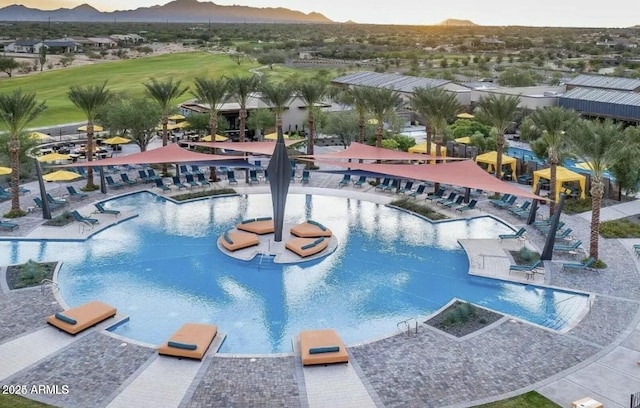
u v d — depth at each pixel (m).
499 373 18.84
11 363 19.02
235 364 19.33
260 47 186.38
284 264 29.09
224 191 41.88
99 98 40.34
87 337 20.91
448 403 17.20
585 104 65.56
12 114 33.84
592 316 23.05
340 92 78.38
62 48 184.38
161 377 18.41
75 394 17.34
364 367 19.22
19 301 23.78
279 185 30.81
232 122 67.38
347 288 26.61
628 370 19.00
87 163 36.00
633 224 34.62
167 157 38.19
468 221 36.12
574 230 33.94
